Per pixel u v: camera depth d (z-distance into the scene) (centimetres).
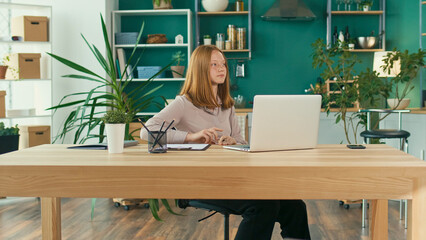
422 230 175
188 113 277
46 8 569
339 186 176
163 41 623
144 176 180
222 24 663
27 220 405
